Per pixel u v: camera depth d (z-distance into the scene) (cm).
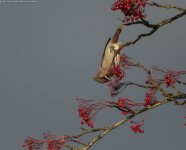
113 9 1580
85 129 1741
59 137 1706
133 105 1755
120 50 1709
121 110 1750
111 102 1747
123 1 1557
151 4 1600
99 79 1745
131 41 1692
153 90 1758
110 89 1745
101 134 1750
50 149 1697
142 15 1574
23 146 1689
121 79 1733
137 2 1563
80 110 1733
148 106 1766
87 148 1730
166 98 1772
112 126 1759
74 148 1723
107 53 1725
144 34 1662
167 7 1617
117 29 1705
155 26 1627
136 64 1741
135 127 1738
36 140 1675
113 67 1730
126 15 1580
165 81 1755
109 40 1730
